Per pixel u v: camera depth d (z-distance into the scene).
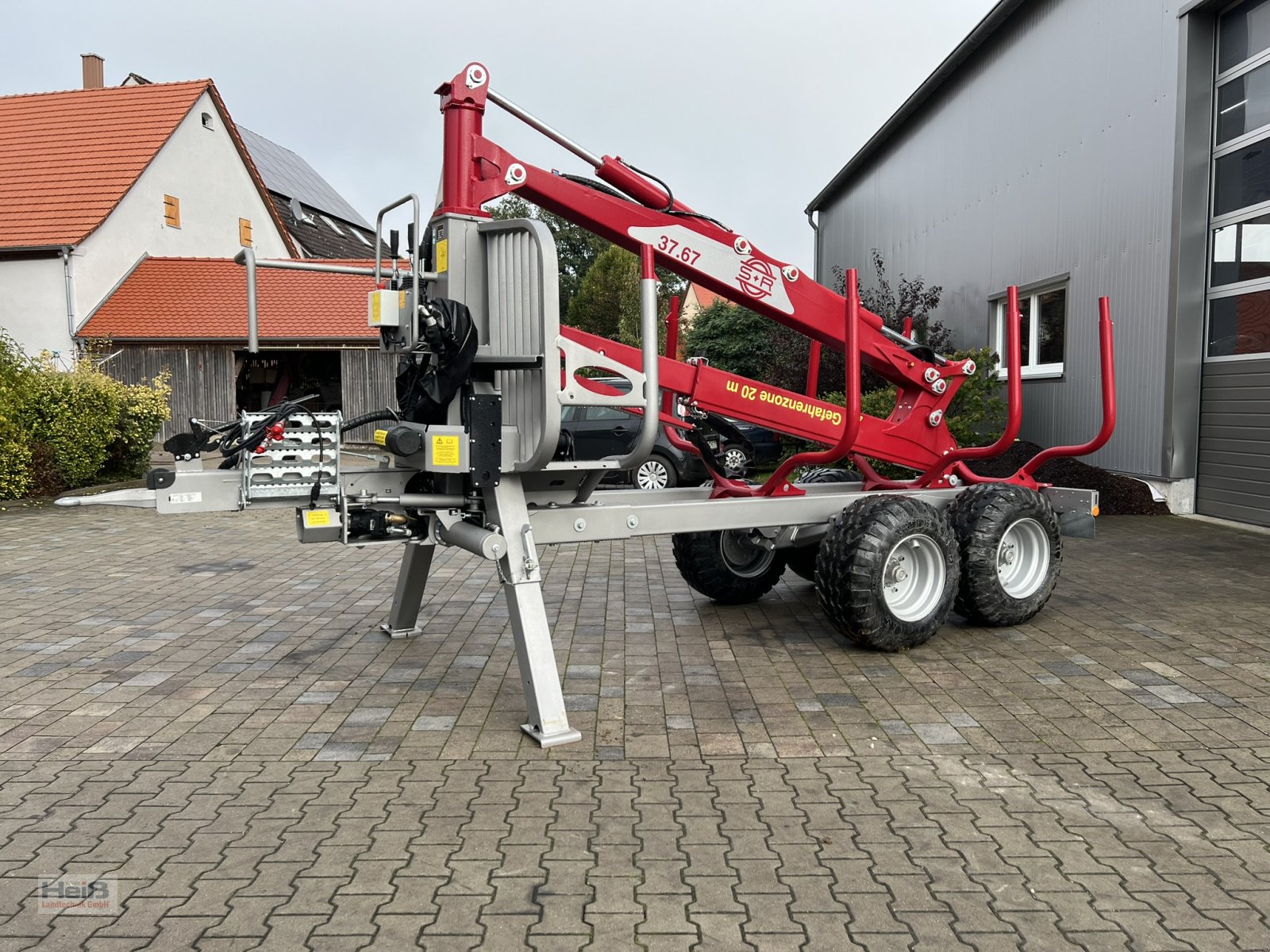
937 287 14.49
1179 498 10.09
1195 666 5.01
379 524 4.25
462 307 4.06
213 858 3.01
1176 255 9.82
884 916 2.68
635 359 5.17
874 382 13.98
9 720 4.29
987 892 2.80
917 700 4.52
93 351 20.86
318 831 3.20
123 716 4.34
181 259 23.77
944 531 5.33
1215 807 3.36
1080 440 11.64
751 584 6.50
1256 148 9.20
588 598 6.82
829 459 5.41
